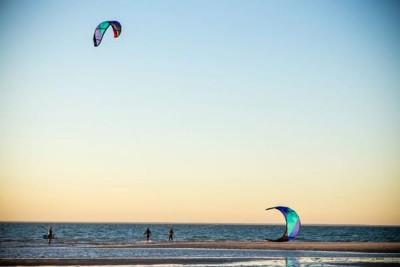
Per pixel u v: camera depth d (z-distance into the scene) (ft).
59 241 214.07
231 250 150.30
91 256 127.24
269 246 168.04
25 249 149.79
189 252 141.59
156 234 394.32
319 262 115.55
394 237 332.39
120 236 327.88
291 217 157.99
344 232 474.90
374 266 107.96
